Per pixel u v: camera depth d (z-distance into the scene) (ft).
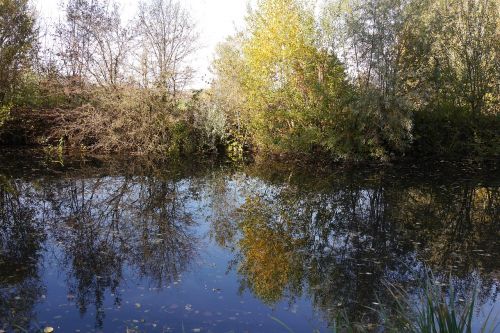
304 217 37.76
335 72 60.49
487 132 64.49
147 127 61.46
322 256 27.78
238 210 39.70
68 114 61.16
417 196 46.47
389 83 57.57
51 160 58.39
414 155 67.10
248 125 66.85
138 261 26.02
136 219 35.47
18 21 58.18
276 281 23.57
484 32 64.49
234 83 67.36
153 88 60.34
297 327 18.43
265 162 65.92
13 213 35.70
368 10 57.31
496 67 64.39
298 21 61.87
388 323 13.37
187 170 58.44
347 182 53.26
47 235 30.35
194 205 41.22
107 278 23.30
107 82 60.49
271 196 45.78
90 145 64.69
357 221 36.76
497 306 20.62
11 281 22.59
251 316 19.35
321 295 21.76
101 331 17.63
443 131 66.23
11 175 49.57
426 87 60.64
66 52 61.93
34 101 61.77
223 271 24.84
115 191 45.09
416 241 31.37
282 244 30.27
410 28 58.90
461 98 65.92
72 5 61.46
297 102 62.39
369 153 63.05
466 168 62.75
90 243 29.01
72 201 40.27
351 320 18.90
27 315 18.88
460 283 23.52
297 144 62.64
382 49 57.52
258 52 62.44
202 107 65.67
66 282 22.59
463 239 32.04
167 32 60.39
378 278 24.13
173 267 25.21
